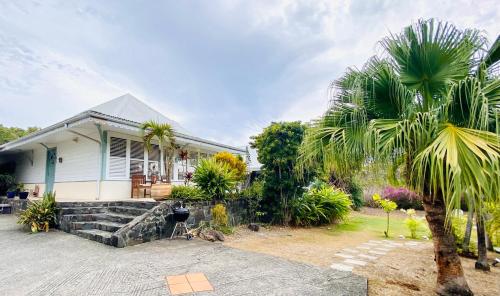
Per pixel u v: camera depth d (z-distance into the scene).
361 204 13.87
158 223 5.93
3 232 6.54
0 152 14.35
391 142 2.83
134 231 5.38
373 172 3.16
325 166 3.76
